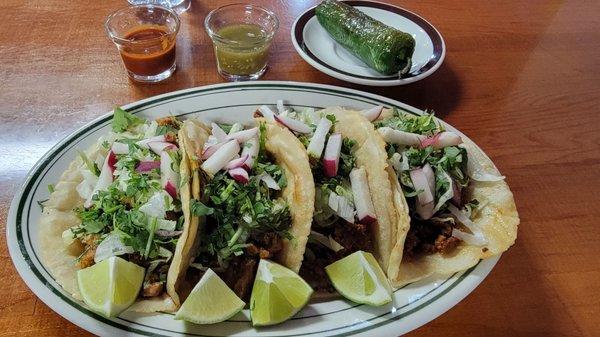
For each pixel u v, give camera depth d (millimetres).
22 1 414
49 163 277
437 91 375
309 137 302
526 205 307
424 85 378
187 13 419
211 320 220
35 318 231
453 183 290
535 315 254
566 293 265
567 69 406
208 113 322
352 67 375
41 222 256
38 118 326
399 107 333
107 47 382
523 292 263
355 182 279
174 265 238
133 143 286
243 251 261
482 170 303
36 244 245
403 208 261
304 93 333
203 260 263
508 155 334
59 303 219
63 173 278
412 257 273
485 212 288
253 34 381
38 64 362
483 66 401
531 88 386
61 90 346
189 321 218
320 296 257
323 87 336
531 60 411
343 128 307
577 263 279
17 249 238
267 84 333
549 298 262
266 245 262
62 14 406
